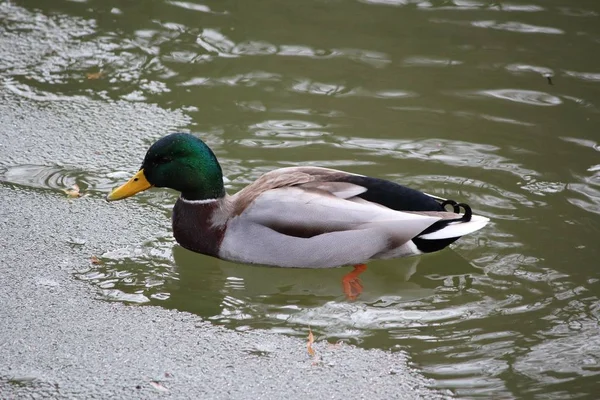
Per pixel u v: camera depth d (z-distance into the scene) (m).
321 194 10.38
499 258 10.80
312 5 17.28
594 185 12.07
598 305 9.88
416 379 8.75
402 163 12.66
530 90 14.51
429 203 10.53
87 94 14.54
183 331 9.52
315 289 10.56
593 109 13.95
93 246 11.01
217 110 14.09
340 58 15.53
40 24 16.58
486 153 12.89
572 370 8.85
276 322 9.73
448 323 9.69
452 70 15.13
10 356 9.04
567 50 15.60
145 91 14.62
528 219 11.45
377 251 10.47
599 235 11.09
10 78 14.91
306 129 13.55
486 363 8.98
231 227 10.62
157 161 10.78
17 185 12.18
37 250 10.86
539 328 9.52
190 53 15.70
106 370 8.88
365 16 16.84
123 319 9.68
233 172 12.40
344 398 8.52
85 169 12.63
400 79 14.91
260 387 8.66
